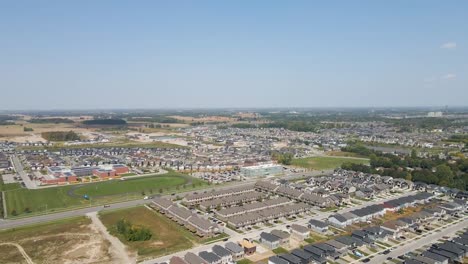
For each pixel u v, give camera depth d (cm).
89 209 16975
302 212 16625
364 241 12675
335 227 14712
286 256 11225
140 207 17312
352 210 16788
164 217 15800
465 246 12044
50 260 11431
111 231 13925
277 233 13200
